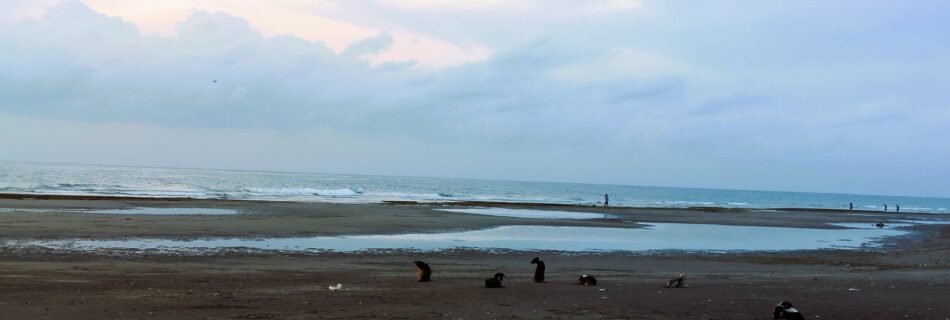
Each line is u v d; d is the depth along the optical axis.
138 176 149.25
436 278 17.06
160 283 14.44
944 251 32.09
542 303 12.29
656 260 24.64
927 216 87.06
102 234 26.62
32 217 32.84
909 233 47.06
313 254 23.05
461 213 51.94
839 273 20.81
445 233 33.94
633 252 27.38
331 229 33.03
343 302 11.88
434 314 10.77
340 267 19.61
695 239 35.75
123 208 43.34
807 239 38.53
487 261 22.73
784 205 131.38
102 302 11.18
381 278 16.72
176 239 26.12
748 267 23.06
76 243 23.56
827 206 132.00
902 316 11.59
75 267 17.23
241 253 22.59
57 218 32.84
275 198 72.88
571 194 154.00
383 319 10.19
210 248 23.70
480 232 35.25
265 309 10.86
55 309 10.29
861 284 16.61
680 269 21.83
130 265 18.28
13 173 125.38
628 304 12.36
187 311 10.45
